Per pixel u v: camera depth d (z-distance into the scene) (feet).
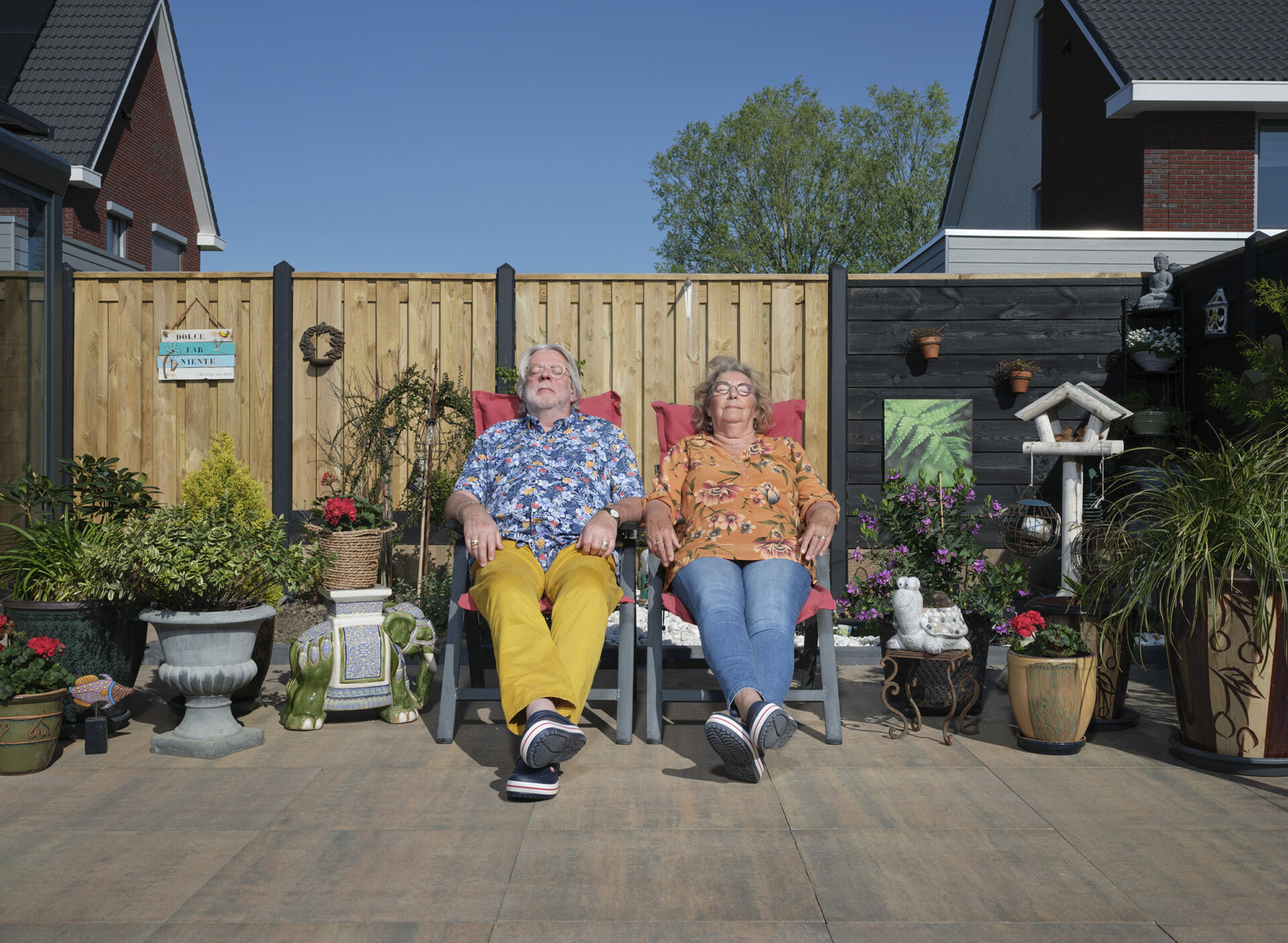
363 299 18.70
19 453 17.07
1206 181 32.17
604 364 18.70
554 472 11.14
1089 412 15.65
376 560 12.23
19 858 7.28
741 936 6.03
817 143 92.32
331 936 6.04
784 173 92.63
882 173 91.91
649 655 10.79
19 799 8.61
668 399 18.74
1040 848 7.50
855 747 10.39
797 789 8.94
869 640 15.56
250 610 10.08
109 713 10.82
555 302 18.69
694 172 96.07
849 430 19.49
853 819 8.14
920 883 6.83
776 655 9.41
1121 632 10.63
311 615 17.24
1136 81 30.73
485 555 10.03
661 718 11.09
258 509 17.79
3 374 16.56
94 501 12.75
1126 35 33.04
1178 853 7.38
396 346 18.70
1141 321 19.56
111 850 7.43
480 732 10.99
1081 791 8.90
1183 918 6.29
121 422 18.92
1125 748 10.33
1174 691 9.99
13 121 16.99
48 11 43.91
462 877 6.92
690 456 11.67
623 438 11.73
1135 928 6.16
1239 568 9.26
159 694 12.91
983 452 19.49
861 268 93.40
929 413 19.42
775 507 11.03
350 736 10.80
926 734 10.97
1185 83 30.55
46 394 17.88
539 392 11.57
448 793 8.80
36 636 10.84
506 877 6.92
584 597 9.63
